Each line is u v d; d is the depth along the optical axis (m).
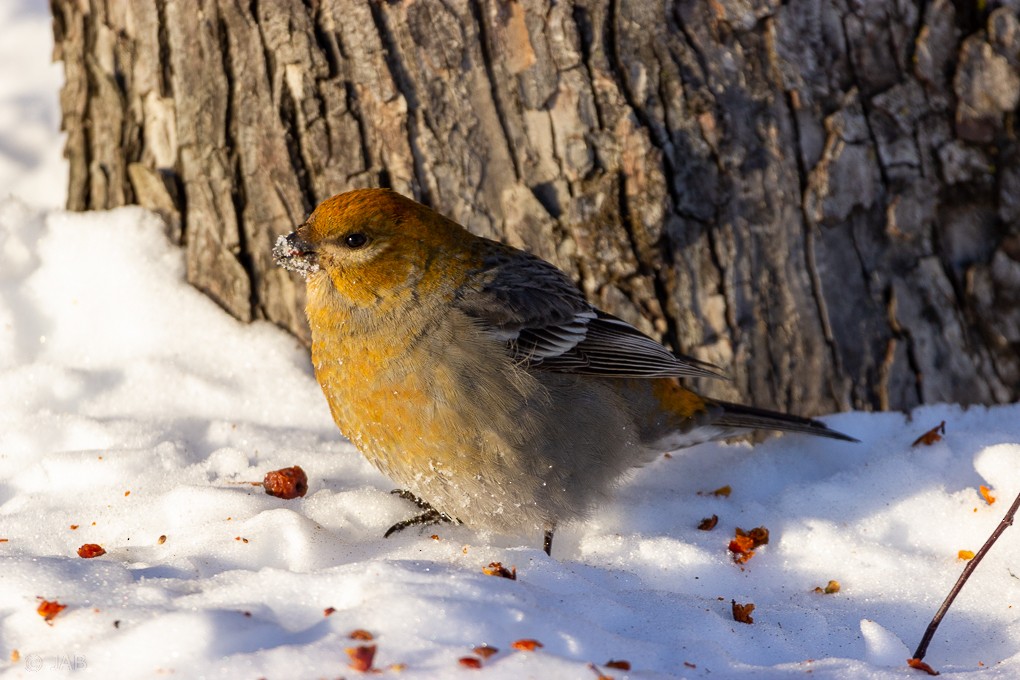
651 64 9.89
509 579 6.75
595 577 7.75
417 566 6.79
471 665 5.82
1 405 10.07
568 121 10.00
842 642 7.18
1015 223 10.35
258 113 10.43
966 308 10.42
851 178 10.13
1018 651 7.25
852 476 9.51
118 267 10.85
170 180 10.92
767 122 10.02
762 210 10.13
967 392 10.43
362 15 10.02
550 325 8.98
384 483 9.67
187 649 5.86
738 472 10.07
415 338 8.53
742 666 6.43
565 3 9.80
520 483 8.62
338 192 10.38
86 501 8.99
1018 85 10.15
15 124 15.90
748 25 9.89
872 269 10.31
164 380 10.47
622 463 9.22
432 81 10.07
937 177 10.25
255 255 10.75
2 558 6.97
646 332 10.27
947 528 8.88
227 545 7.91
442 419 8.47
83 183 11.55
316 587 6.52
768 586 8.18
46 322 10.88
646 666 6.25
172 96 10.74
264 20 10.23
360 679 5.69
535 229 10.21
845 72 10.07
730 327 10.27
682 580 8.21
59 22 11.74
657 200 10.02
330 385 8.84
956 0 10.12
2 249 10.92
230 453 9.74
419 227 8.77
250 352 10.67
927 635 6.95
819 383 10.35
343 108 10.24
